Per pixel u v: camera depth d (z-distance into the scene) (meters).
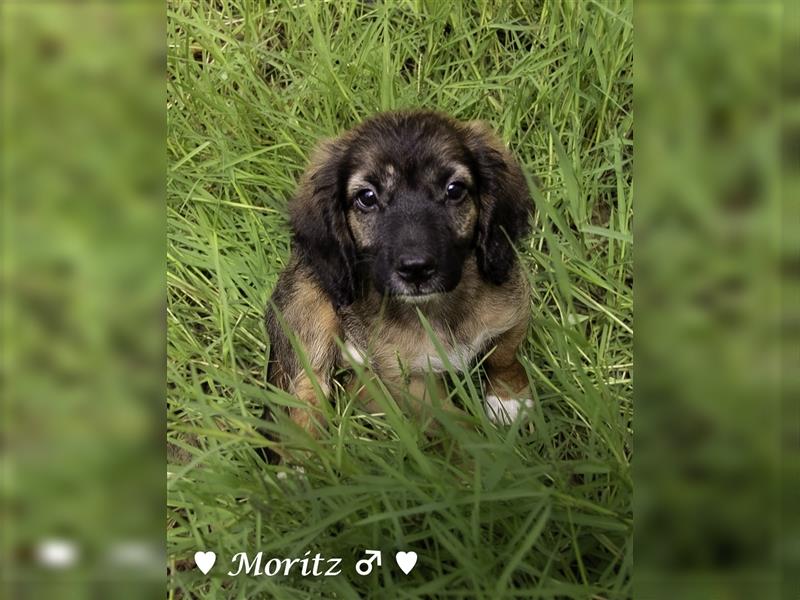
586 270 0.47
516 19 0.60
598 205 0.53
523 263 0.48
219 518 0.37
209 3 0.62
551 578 0.33
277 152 0.54
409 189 0.41
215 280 0.50
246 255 0.51
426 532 0.34
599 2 0.56
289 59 0.56
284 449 0.38
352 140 0.44
